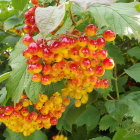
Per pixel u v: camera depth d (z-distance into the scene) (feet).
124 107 0.90
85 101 0.82
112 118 0.94
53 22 0.45
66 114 0.93
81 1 0.45
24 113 0.76
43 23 0.45
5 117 0.78
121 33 0.58
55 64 0.61
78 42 0.57
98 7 0.61
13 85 0.69
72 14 0.65
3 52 1.29
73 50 0.59
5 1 1.14
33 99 0.69
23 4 1.01
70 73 0.64
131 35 0.58
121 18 0.60
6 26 1.05
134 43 1.14
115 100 0.93
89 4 0.44
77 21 0.71
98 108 1.01
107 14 0.60
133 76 0.93
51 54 0.58
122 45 1.16
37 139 1.03
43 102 0.74
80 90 0.74
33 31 0.71
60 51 0.57
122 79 1.06
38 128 0.81
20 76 0.69
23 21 1.05
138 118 0.83
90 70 0.62
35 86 0.69
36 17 0.46
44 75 0.64
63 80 0.75
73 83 0.68
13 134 1.01
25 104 0.76
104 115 1.03
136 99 0.89
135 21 0.60
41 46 0.58
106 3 0.45
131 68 0.96
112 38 0.59
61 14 0.45
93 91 0.91
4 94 0.88
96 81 0.69
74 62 0.62
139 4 0.61
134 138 0.90
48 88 0.75
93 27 0.59
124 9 0.62
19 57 0.69
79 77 0.64
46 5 0.85
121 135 0.90
